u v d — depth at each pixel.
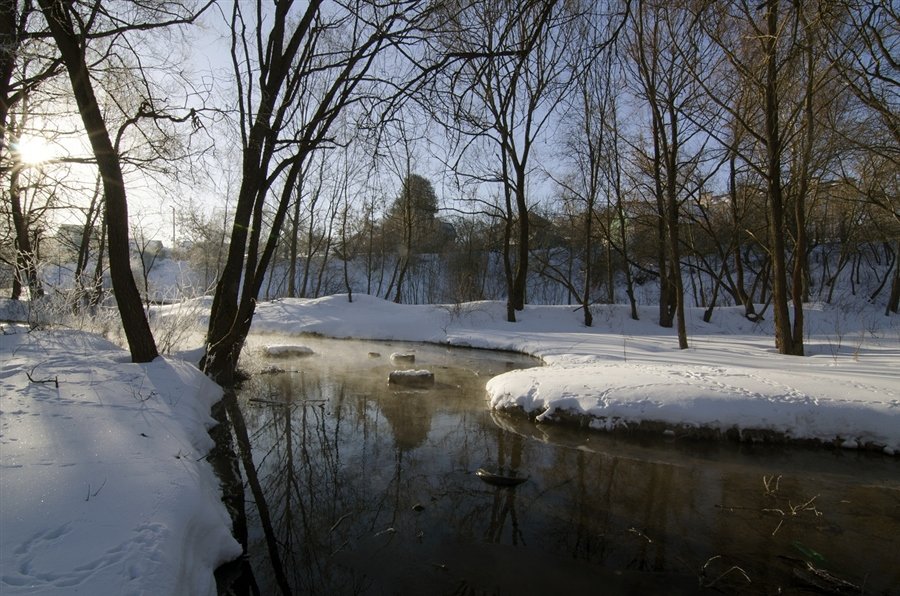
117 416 5.64
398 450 7.43
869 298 34.28
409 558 4.66
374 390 11.05
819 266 40.88
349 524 5.25
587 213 22.86
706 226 27.30
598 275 35.28
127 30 7.65
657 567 4.59
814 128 12.60
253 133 9.74
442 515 5.50
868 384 8.77
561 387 9.08
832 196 13.35
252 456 7.05
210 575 3.84
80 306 10.95
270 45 9.59
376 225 33.84
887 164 12.34
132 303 8.01
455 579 4.34
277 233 10.77
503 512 5.59
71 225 14.62
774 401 8.11
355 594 4.10
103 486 4.03
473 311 22.38
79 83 7.38
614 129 20.31
